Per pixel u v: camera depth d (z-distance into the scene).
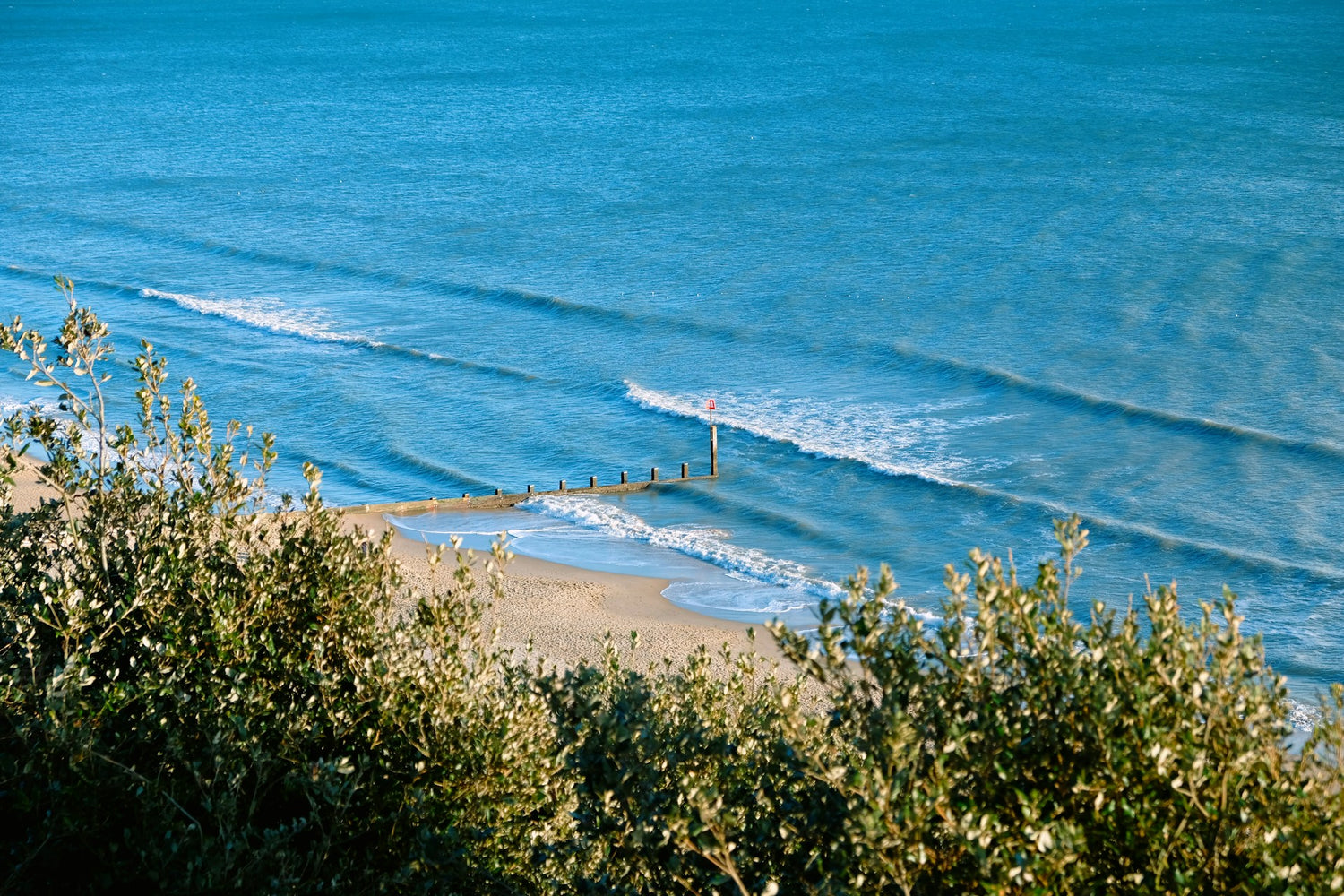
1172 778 5.32
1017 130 112.06
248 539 10.43
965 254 72.06
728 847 5.71
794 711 5.95
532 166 106.50
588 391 54.34
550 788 8.51
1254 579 35.50
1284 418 46.78
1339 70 142.88
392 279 73.88
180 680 9.01
